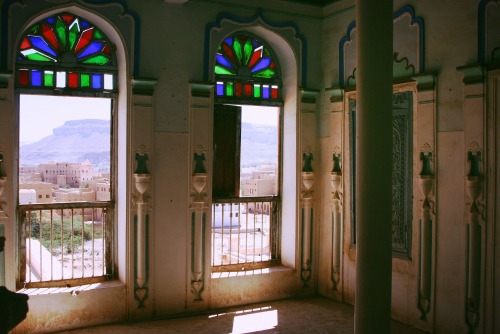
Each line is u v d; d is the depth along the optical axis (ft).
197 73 18.72
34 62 16.97
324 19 20.90
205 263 19.01
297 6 20.44
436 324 16.57
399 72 17.79
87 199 18.04
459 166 15.78
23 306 7.95
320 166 20.99
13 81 15.98
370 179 12.34
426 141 16.71
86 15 17.39
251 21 19.57
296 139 20.57
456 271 15.93
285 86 21.07
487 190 15.02
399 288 17.87
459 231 15.81
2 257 15.94
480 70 15.02
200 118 18.74
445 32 16.16
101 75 18.04
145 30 17.85
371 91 12.32
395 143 18.01
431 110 16.55
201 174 18.56
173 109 18.33
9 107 15.90
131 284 17.81
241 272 20.03
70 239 17.80
